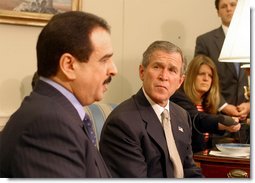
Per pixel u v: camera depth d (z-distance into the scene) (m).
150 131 1.66
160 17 3.32
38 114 1.03
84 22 1.11
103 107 2.27
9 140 1.03
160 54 1.68
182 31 3.43
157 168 1.65
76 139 1.04
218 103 2.77
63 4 2.84
